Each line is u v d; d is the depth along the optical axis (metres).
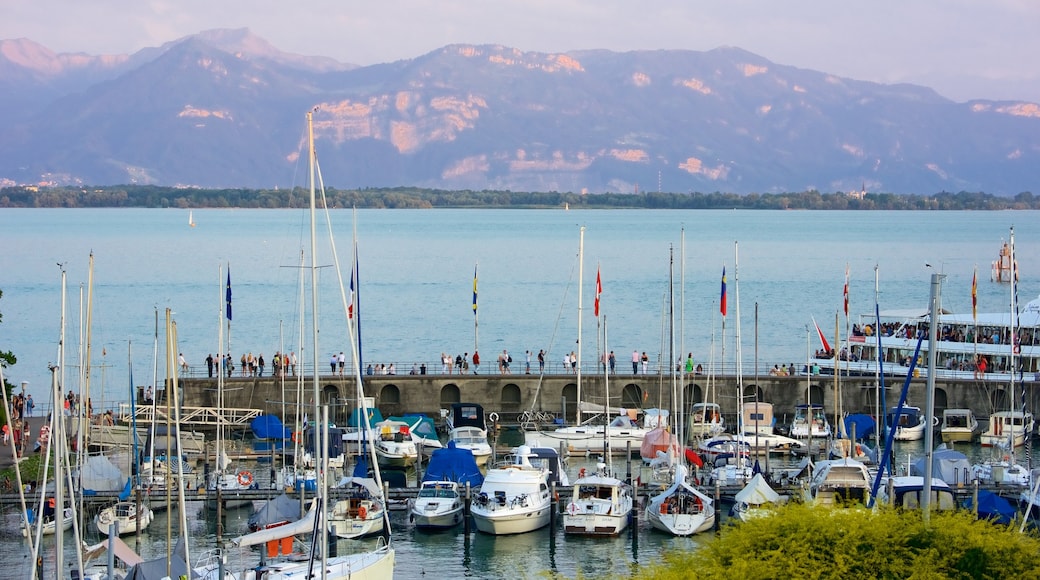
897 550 45.09
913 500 80.50
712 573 45.06
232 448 106.12
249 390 120.62
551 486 85.00
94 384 143.62
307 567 64.06
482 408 116.19
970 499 81.81
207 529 80.88
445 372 134.88
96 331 188.62
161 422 104.50
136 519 75.94
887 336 135.62
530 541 79.88
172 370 68.69
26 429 101.00
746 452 98.94
